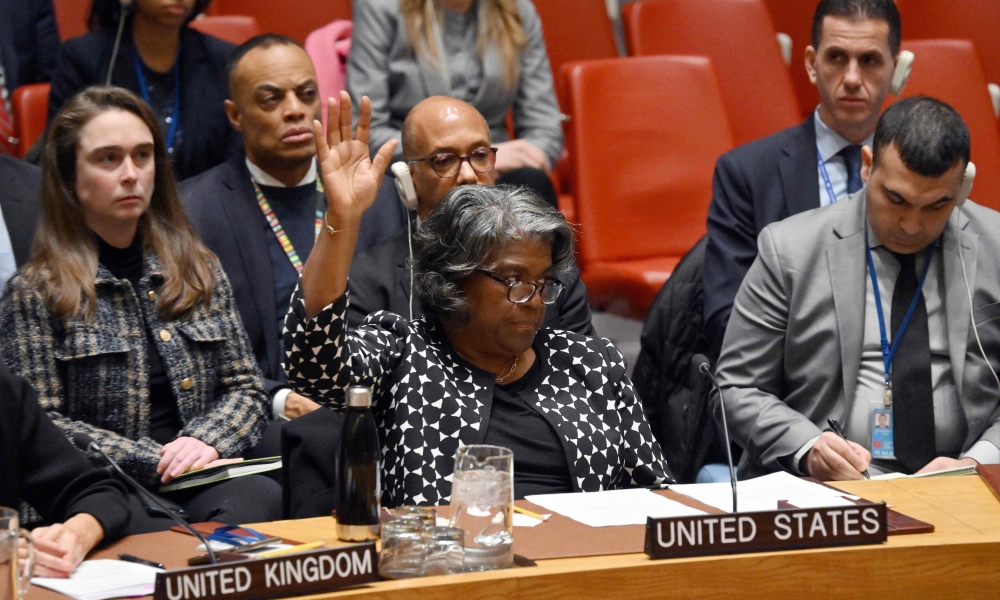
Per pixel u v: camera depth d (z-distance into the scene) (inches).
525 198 194.7
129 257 249.4
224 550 157.6
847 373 243.9
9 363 232.1
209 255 258.4
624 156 382.9
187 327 248.7
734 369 254.4
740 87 425.7
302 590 135.9
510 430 197.3
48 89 361.1
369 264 268.5
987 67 457.1
